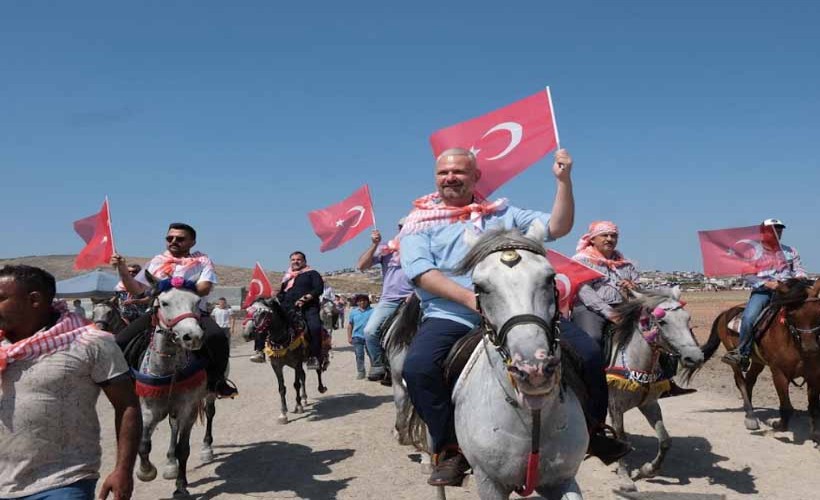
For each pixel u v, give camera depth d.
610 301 6.97
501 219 4.33
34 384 3.29
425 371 3.95
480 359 3.70
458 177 4.47
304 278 11.74
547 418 3.43
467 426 3.67
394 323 6.66
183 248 7.09
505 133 5.18
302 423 10.52
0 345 3.42
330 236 9.59
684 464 7.45
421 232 4.22
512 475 3.52
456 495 6.58
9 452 3.29
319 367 12.07
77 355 3.37
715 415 10.06
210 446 8.14
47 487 3.27
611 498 6.34
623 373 6.42
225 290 46.16
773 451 7.96
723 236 9.50
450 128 5.43
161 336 6.12
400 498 6.59
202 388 6.60
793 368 8.32
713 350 9.98
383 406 11.94
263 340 11.30
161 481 7.25
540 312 3.13
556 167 3.97
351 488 6.94
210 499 6.59
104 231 6.68
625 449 4.02
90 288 16.33
